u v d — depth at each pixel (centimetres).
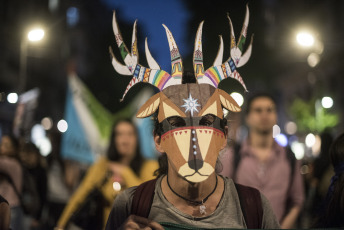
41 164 698
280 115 4300
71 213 492
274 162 459
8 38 3169
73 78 710
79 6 4703
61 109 3981
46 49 3778
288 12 3759
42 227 672
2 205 343
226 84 1903
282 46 3634
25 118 904
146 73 258
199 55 261
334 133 3150
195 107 247
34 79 3588
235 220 247
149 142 640
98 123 717
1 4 3083
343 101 3173
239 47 266
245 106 484
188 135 243
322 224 313
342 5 3300
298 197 460
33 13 3600
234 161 461
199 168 238
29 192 638
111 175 503
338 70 3222
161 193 253
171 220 246
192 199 247
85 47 4909
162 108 251
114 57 257
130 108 743
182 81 269
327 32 3481
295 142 3284
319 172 602
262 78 3506
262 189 456
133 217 241
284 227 453
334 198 301
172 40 262
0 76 3081
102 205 497
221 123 252
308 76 3791
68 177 704
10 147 625
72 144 701
